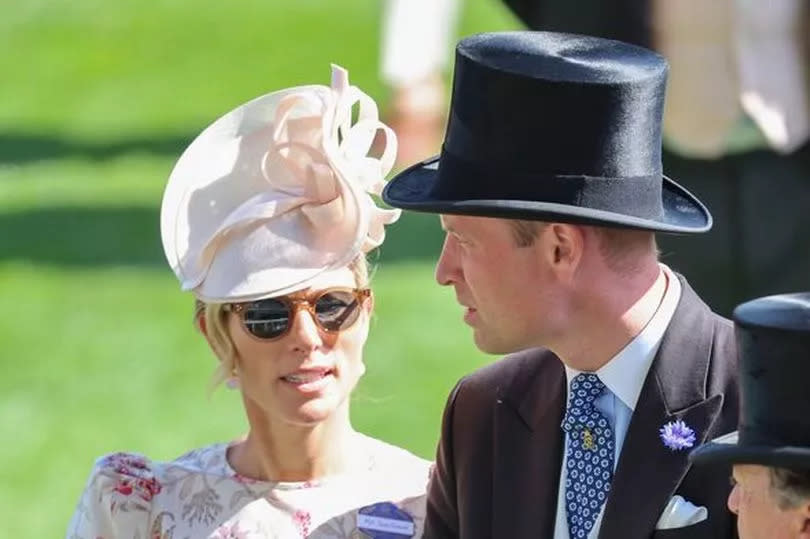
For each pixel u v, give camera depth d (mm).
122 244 44500
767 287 25250
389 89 48969
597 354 15016
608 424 15148
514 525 15453
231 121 16734
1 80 68562
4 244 44812
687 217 15148
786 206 25219
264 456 17047
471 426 15938
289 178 16578
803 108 25219
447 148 15164
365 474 17172
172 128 60031
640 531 14750
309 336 16344
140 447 32844
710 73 25031
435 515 16328
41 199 49031
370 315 16984
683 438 14734
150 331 38656
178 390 35469
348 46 72125
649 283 14961
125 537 17094
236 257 16406
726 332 15125
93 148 56719
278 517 16875
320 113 16469
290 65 69875
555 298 14758
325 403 16547
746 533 13312
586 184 14625
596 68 14695
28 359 37375
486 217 14695
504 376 15891
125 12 78688
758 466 13156
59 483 31625
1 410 34844
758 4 24922
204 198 16734
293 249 16328
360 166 16531
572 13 25422
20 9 79625
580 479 15219
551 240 14617
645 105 14789
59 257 43688
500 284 14805
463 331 36500
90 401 35281
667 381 14883
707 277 25484
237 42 73438
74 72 69562
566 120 14594
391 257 41344
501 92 14703
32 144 57594
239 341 16562
